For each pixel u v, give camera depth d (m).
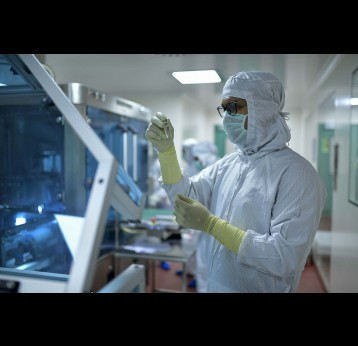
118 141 2.42
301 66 2.97
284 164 1.16
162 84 3.64
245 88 1.17
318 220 1.14
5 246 1.12
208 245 1.39
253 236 1.09
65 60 2.56
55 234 1.11
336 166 2.79
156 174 3.81
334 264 2.82
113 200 0.85
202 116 6.31
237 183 1.26
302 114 6.09
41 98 1.22
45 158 1.54
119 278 1.26
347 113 2.41
